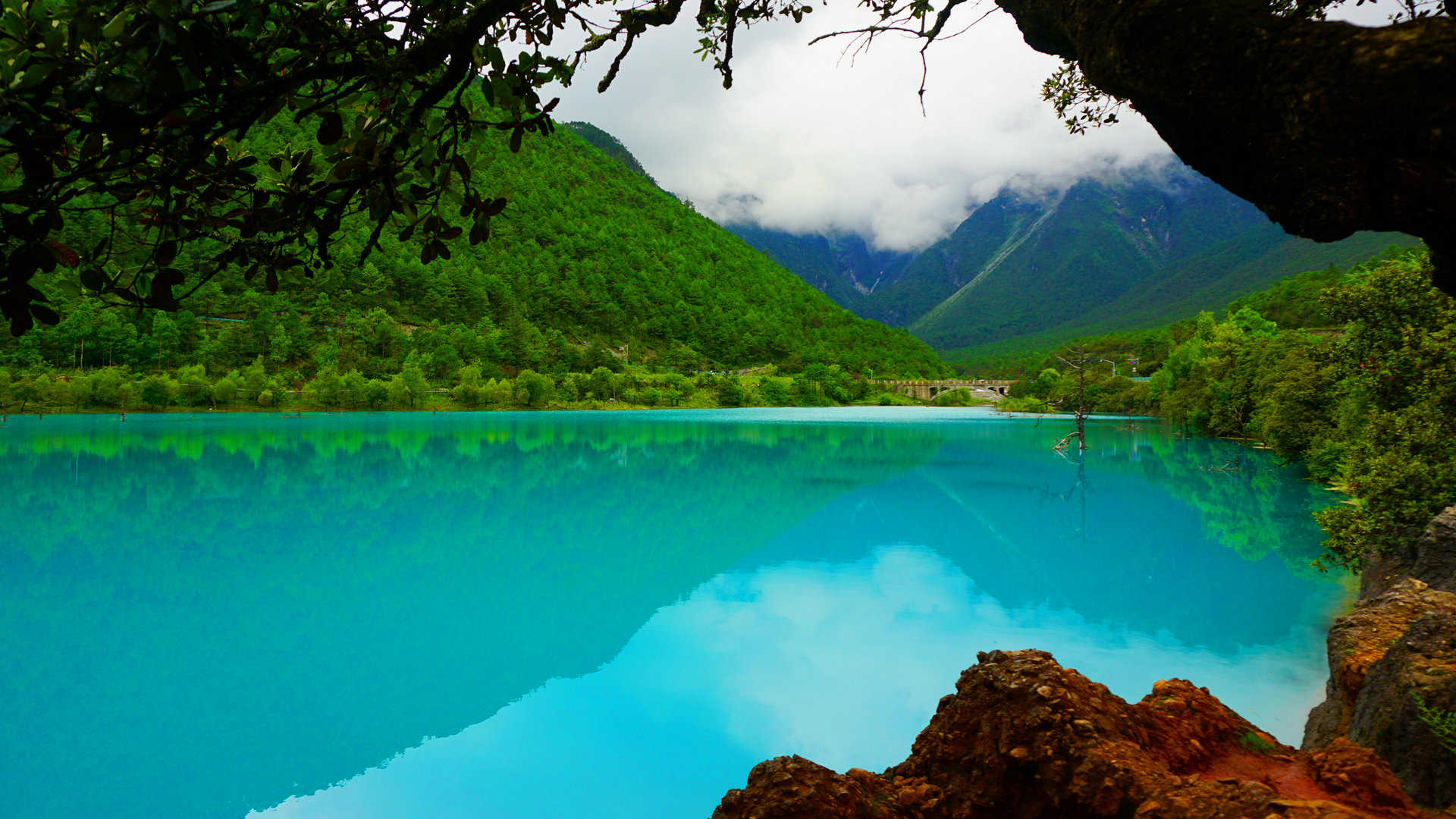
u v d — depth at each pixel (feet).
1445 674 13.46
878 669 45.21
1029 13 6.97
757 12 9.57
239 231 6.01
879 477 134.72
